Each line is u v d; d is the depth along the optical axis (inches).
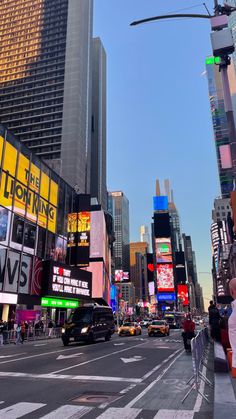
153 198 7263.8
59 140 4763.8
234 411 192.5
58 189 1809.8
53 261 1557.6
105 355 647.1
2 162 1290.6
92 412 249.4
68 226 1927.9
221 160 402.3
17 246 1349.7
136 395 307.9
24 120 5108.3
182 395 308.7
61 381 373.7
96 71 7716.5
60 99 5049.2
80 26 5393.7
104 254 2669.8
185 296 7229.3
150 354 671.8
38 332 1247.5
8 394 308.8
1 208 1261.1
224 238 4475.9
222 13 419.2
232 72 532.7
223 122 4234.7
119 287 3998.5
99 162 6924.2
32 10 5866.1
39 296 1481.3
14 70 5546.3
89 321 975.6
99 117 7308.1
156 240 6850.4
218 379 303.9
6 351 754.8
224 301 1300.4
